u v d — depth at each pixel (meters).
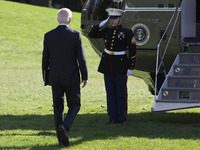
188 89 23.55
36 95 43.38
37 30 124.25
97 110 33.56
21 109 33.97
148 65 28.50
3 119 28.95
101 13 28.52
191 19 28.33
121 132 23.33
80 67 19.80
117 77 25.55
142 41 27.84
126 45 25.44
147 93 45.62
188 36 28.28
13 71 70.12
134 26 27.84
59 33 19.84
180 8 27.31
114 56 25.39
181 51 27.59
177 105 23.19
